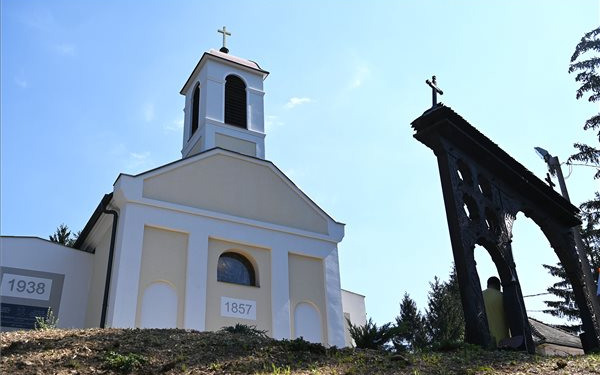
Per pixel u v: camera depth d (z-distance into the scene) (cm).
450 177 1020
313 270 2100
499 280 1100
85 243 2139
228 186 2058
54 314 1881
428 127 1047
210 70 2462
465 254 959
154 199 1877
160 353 835
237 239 1972
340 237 2202
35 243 1933
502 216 1119
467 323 921
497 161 1130
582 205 2842
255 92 2523
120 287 1700
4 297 1822
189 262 1842
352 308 2427
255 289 1936
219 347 879
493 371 712
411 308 3772
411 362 784
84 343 860
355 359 826
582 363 739
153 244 1823
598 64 2695
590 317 1249
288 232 2086
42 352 809
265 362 808
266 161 2181
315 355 854
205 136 2300
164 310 1755
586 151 2667
